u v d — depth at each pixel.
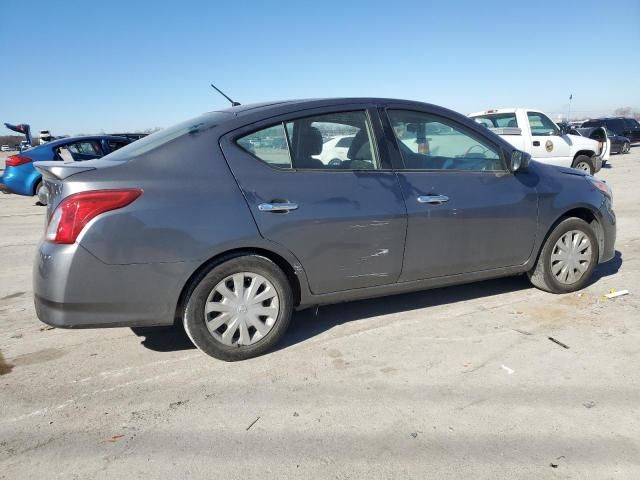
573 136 12.29
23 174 10.35
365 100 3.67
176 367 3.25
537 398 2.80
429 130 3.84
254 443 2.46
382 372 3.13
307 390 2.94
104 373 3.19
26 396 2.92
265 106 3.48
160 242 2.93
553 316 3.94
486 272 4.04
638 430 2.49
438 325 3.82
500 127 11.79
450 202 3.74
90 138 10.98
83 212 2.81
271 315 3.32
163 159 3.06
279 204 3.20
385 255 3.56
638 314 3.93
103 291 2.88
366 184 3.50
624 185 11.96
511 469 2.24
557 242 4.28
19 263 6.03
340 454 2.37
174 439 2.51
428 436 2.49
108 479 2.23
